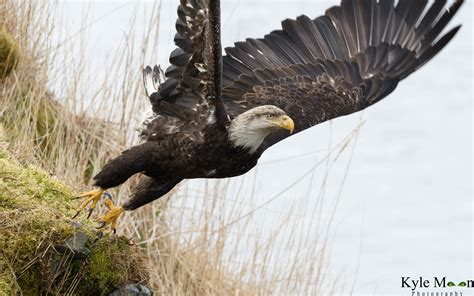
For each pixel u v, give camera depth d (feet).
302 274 40.98
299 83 39.52
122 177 34.53
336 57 41.11
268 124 34.30
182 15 33.86
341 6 41.81
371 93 40.78
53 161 42.22
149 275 33.17
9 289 29.45
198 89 34.83
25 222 30.76
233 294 41.65
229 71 38.70
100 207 42.16
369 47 41.65
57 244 30.86
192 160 34.71
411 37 41.78
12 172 32.76
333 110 39.27
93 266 31.27
